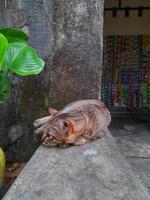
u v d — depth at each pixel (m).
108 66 2.41
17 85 0.96
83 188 0.60
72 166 0.67
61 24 0.94
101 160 0.69
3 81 0.76
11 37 0.81
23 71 0.74
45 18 0.94
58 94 0.96
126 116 2.37
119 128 2.02
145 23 2.37
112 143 0.79
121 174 0.64
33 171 0.65
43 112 0.97
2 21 0.94
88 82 0.96
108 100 2.44
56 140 0.75
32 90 0.96
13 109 0.97
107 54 2.41
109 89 2.43
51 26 0.94
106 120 0.84
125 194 0.58
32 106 0.97
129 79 2.42
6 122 0.98
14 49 0.76
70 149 0.74
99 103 0.88
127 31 2.38
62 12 0.93
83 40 0.94
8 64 0.75
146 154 1.46
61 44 0.94
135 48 2.39
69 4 0.93
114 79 2.42
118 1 2.36
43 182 0.61
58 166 0.67
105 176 0.63
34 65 0.75
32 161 0.69
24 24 0.94
